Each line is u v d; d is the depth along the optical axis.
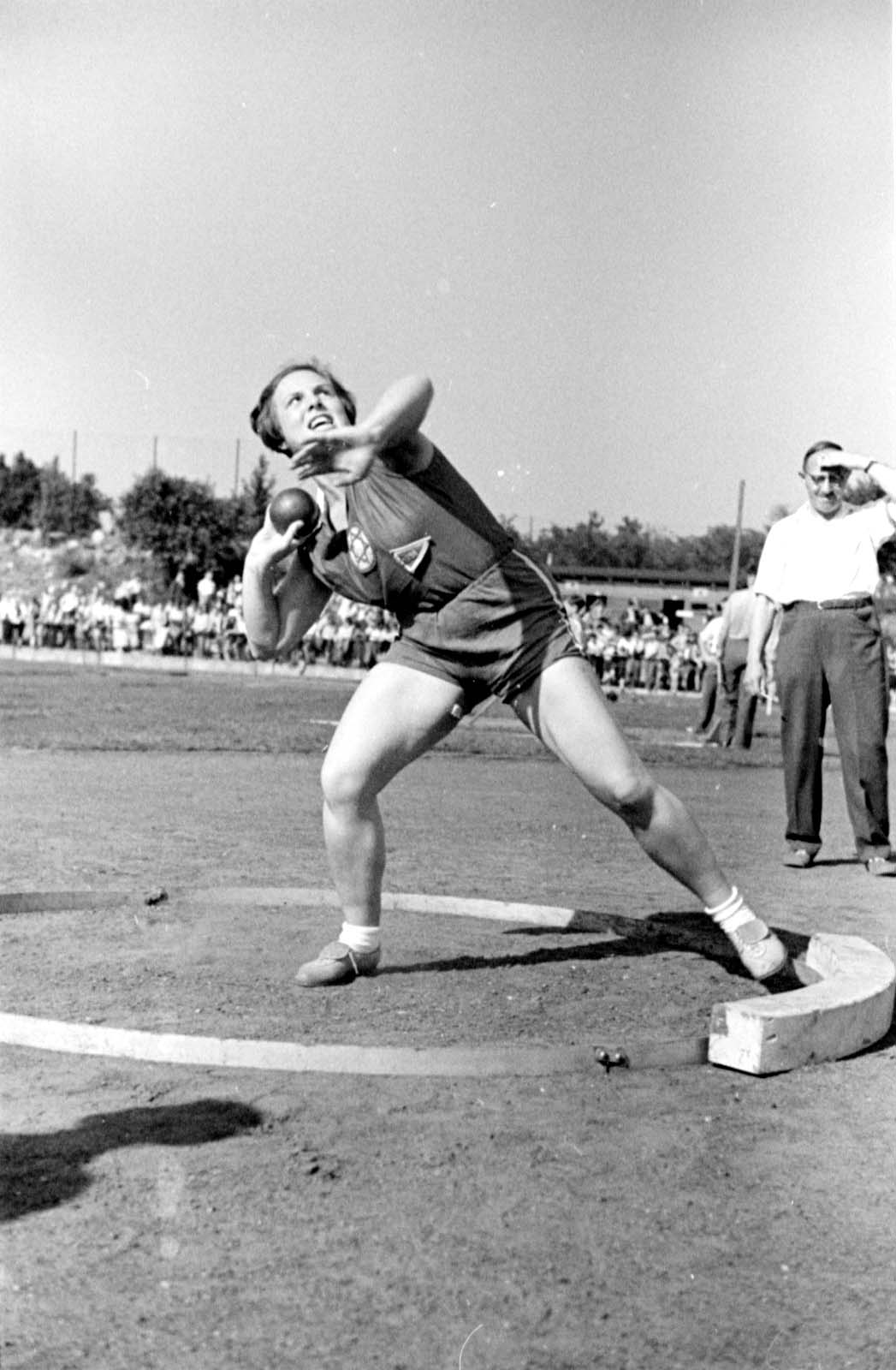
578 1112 3.52
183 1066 3.79
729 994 4.82
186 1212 2.81
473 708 4.83
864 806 7.70
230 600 42.38
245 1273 2.56
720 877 4.70
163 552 49.47
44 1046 3.94
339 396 4.70
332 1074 3.76
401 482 4.53
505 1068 3.80
